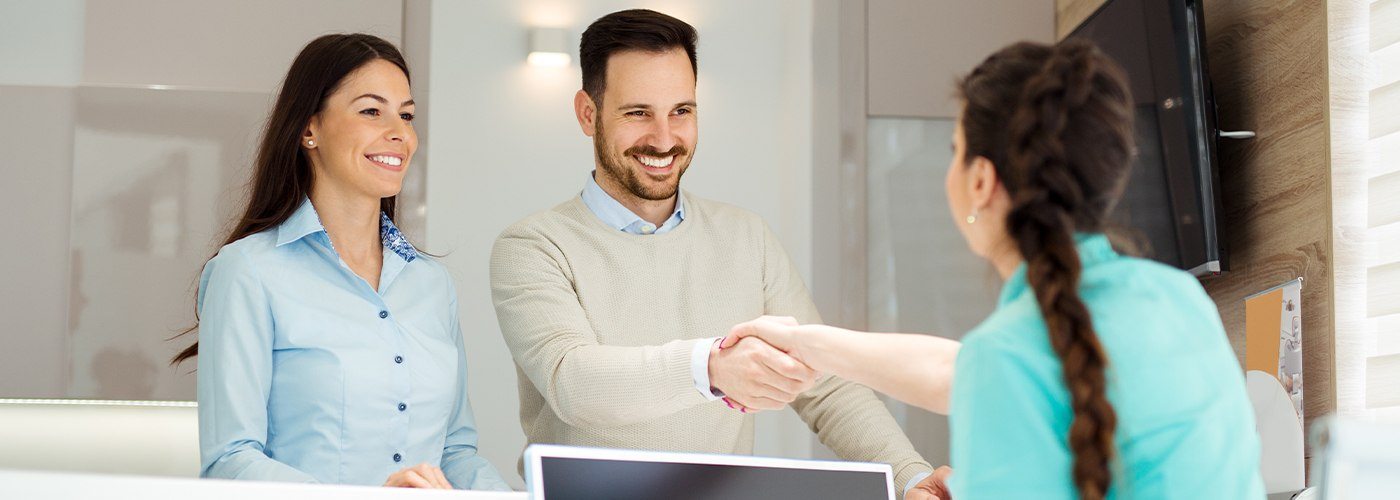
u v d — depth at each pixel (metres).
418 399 2.15
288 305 2.05
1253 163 2.61
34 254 3.41
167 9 3.50
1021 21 3.74
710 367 1.92
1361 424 0.89
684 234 2.48
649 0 3.88
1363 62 2.31
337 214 2.19
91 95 3.46
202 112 3.48
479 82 3.78
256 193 2.17
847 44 3.72
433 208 3.72
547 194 3.78
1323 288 2.32
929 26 3.73
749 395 1.87
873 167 3.71
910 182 3.71
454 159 3.75
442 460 2.25
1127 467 1.02
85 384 3.40
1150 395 1.03
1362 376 2.26
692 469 1.35
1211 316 1.11
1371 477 0.88
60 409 3.49
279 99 2.19
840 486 1.46
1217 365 1.08
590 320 2.36
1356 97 2.31
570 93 3.81
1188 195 2.57
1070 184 1.10
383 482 2.08
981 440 1.04
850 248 3.67
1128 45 2.83
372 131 2.16
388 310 2.17
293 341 2.04
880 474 1.51
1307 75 2.40
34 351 3.40
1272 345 2.48
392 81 2.21
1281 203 2.49
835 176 3.68
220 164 3.47
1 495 1.09
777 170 3.89
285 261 2.10
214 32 3.51
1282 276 2.48
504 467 3.69
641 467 1.31
